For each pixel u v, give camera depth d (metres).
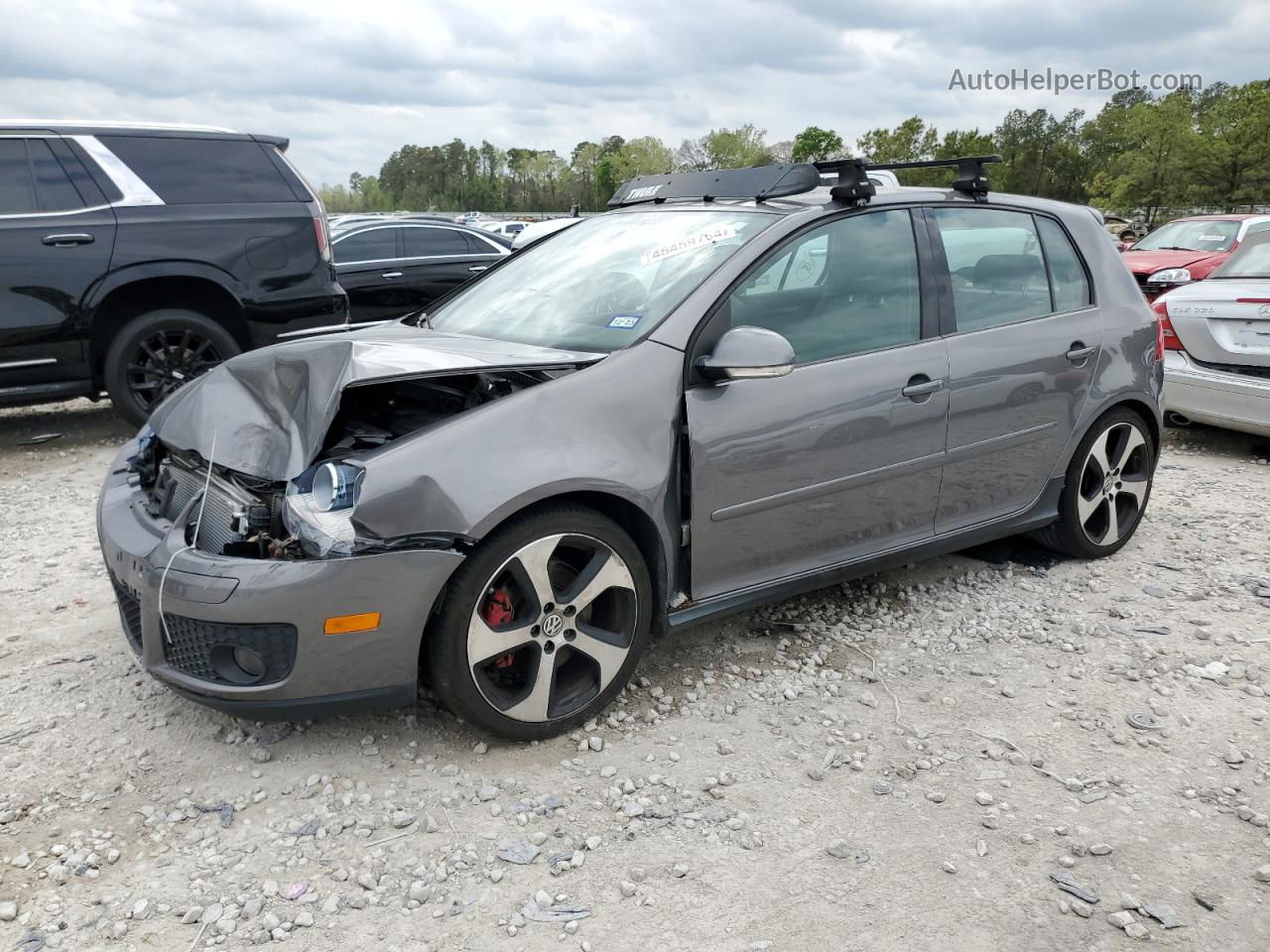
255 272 6.77
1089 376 4.23
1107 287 4.39
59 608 4.00
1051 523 4.36
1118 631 3.87
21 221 6.11
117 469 3.51
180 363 6.71
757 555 3.36
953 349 3.75
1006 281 4.04
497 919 2.30
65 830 2.61
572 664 3.12
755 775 2.88
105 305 6.48
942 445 3.75
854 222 3.62
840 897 2.38
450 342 3.44
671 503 3.12
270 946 2.21
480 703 2.85
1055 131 84.12
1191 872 2.49
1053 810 2.73
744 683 3.42
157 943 2.22
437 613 2.76
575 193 118.44
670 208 4.02
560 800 2.73
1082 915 2.33
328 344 3.12
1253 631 3.88
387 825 2.63
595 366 3.05
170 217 6.51
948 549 3.96
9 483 5.89
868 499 3.60
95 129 6.42
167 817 2.66
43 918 2.29
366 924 2.28
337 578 2.59
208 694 2.70
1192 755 3.02
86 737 3.04
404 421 3.29
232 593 2.60
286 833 2.60
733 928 2.28
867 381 3.49
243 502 2.83
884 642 3.76
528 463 2.79
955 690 3.40
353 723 3.11
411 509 2.63
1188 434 7.56
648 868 2.48
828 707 3.27
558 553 3.01
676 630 3.24
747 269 3.33
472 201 132.38
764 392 3.26
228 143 6.83
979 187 4.01
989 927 2.29
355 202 152.88
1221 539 4.93
